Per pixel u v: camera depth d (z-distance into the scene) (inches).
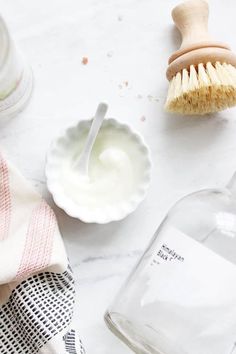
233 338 14.9
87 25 18.7
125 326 16.3
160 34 18.7
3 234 16.9
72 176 17.8
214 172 18.4
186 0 18.6
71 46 18.6
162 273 15.3
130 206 17.4
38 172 18.3
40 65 18.6
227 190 16.0
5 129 18.3
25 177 18.2
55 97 18.5
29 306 16.6
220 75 16.4
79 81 18.6
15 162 18.3
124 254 18.0
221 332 14.9
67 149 17.9
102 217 17.4
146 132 18.5
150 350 16.2
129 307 15.9
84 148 17.6
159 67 18.6
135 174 17.8
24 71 17.6
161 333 15.5
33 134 18.4
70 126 17.5
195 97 16.8
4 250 16.5
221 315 14.8
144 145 17.5
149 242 16.9
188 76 16.8
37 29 18.6
